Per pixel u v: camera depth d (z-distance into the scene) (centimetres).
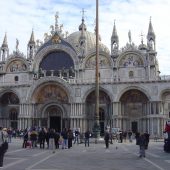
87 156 3244
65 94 8700
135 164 2552
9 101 9362
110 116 8394
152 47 8488
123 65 8662
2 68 9525
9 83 9300
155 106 7931
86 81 8644
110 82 8256
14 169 2166
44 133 4469
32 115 8731
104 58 8869
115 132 7162
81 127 8288
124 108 8412
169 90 7900
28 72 9256
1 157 2269
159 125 7869
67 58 9188
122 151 3972
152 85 8012
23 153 3553
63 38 9150
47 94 8850
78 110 8375
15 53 9469
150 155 3412
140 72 8481
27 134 4519
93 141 5862
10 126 9288
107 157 3148
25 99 8781
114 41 8875
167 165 2489
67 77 8862
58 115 8862
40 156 3203
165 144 3853
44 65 9338
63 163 2594
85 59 8925
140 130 8269
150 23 8719
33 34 9681
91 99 8638
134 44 8612
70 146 4550
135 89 8156
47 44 9275
